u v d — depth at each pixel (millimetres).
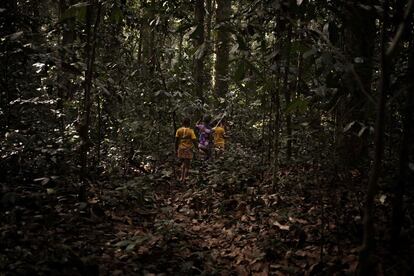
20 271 3480
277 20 5727
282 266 4301
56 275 3582
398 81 4031
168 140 10812
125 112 9547
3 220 4629
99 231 4992
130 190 6672
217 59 13164
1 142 5633
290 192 6441
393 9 4191
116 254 4438
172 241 5039
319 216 5270
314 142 6039
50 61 5820
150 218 6043
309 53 3969
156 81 10141
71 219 5023
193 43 11148
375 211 4980
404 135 3904
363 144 5578
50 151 5664
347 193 5461
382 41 2594
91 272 3879
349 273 3811
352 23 4465
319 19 6363
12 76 6582
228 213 6316
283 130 7930
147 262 4379
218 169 8555
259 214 5836
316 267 4062
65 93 8539
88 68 5719
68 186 6004
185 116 10336
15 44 6062
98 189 6500
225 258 4777
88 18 5691
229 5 13453
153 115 10219
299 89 5609
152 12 8148
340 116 4844
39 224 4711
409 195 4883
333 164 5395
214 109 12156
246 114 11359
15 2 6699
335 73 4152
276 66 5996
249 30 5688
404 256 3930
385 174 5574
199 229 5820
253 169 7891
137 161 9047
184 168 9094
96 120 8977
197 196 7219
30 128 6566
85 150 5711
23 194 5273
